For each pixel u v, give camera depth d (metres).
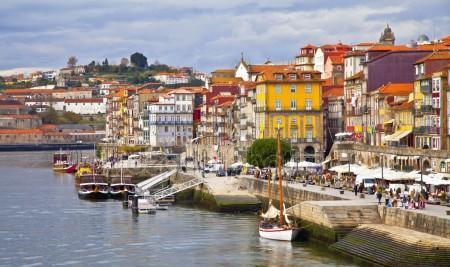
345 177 190.25
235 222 182.50
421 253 119.81
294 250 144.88
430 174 164.50
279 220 162.75
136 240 160.75
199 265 136.25
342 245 139.88
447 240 120.62
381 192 156.62
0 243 160.25
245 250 147.00
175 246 153.25
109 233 170.00
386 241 128.62
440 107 191.00
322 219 147.62
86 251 150.88
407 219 134.62
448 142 190.00
